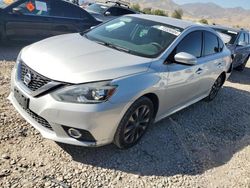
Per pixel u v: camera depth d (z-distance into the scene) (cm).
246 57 1171
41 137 395
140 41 448
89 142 345
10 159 345
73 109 325
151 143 435
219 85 667
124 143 386
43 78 340
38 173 332
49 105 331
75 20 902
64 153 372
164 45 440
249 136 539
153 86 387
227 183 386
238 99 749
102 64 361
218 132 528
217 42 599
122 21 510
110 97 336
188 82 482
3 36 786
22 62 381
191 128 514
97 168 359
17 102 385
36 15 824
